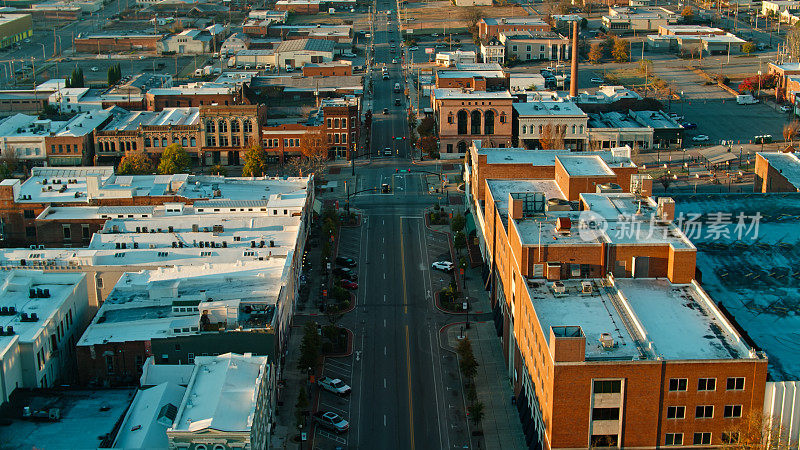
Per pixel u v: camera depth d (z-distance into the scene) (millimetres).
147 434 122750
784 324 144000
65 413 132250
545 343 125875
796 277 162125
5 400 136000
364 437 142125
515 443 140375
